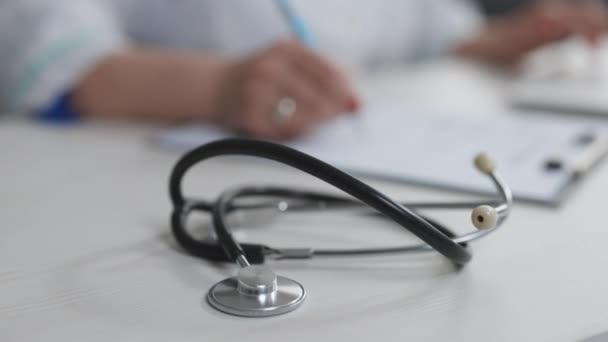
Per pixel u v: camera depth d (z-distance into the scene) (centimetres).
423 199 42
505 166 47
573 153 51
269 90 60
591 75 92
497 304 27
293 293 27
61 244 34
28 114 71
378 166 48
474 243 34
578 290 28
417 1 136
